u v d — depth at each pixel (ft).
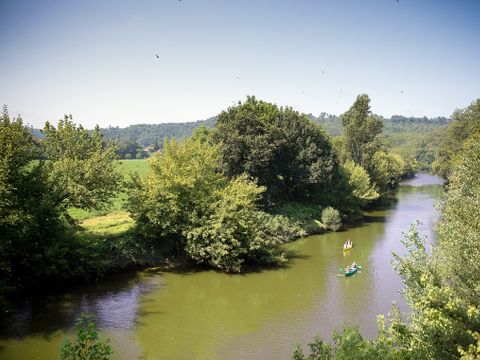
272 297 89.81
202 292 91.86
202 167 116.98
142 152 598.75
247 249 108.27
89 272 93.86
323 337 70.54
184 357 63.41
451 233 45.09
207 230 104.58
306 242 143.95
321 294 91.71
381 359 34.60
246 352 65.51
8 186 70.74
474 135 139.54
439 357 33.27
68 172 92.73
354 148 225.76
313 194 186.09
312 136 172.86
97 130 107.96
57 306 78.74
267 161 147.84
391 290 94.02
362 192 184.96
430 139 619.67
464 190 53.67
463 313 34.14
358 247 136.05
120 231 111.96
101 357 28.09
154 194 105.60
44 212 81.76
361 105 226.17
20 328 68.69
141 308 81.20
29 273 83.76
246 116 151.43
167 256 109.19
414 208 224.33
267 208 158.40
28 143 83.10
